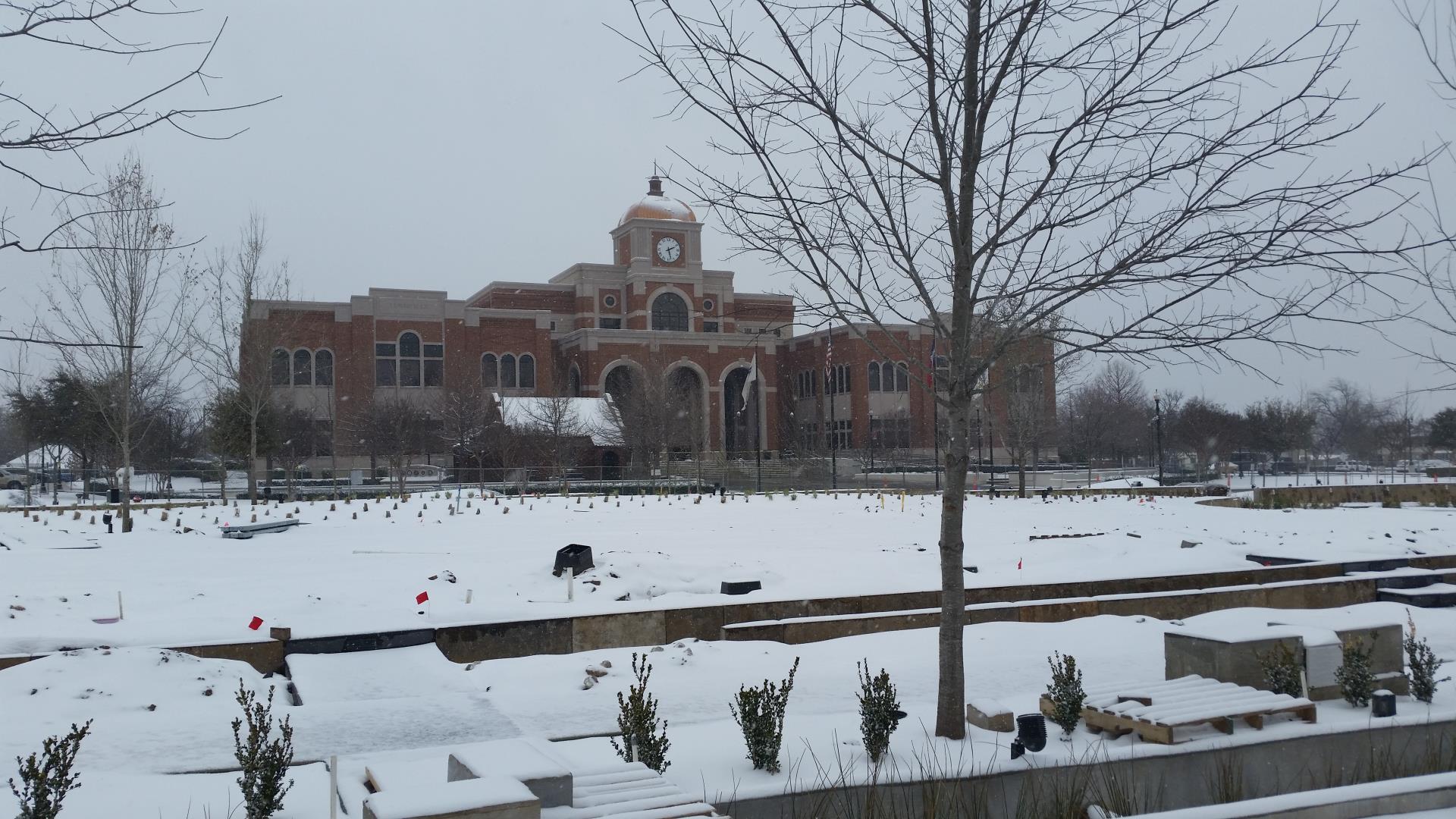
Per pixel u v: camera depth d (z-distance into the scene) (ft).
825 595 48.11
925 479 209.97
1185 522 86.94
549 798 17.85
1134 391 281.13
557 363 262.47
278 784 21.21
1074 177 25.99
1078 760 22.61
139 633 39.11
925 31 25.29
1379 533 76.28
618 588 50.98
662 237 279.49
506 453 189.98
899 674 35.86
